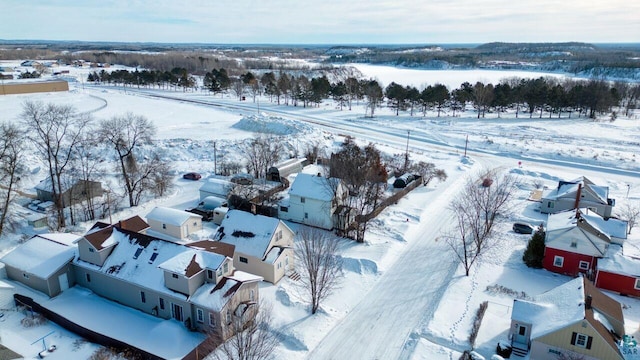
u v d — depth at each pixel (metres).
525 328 29.33
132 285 33.34
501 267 40.88
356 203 50.72
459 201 57.62
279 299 34.94
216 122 103.69
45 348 28.95
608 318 28.20
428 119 115.19
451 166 73.62
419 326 32.31
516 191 61.94
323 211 47.81
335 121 109.69
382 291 36.91
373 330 31.81
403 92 124.19
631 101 140.00
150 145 76.31
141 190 54.16
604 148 84.75
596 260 38.06
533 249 40.88
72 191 50.69
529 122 112.44
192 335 30.70
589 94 116.81
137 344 29.44
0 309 33.22
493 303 34.88
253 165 63.91
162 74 172.12
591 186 52.34
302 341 30.09
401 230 48.31
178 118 107.50
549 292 31.44
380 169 61.00
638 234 46.16
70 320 31.88
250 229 38.97
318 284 35.72
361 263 40.47
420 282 38.31
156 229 43.62
